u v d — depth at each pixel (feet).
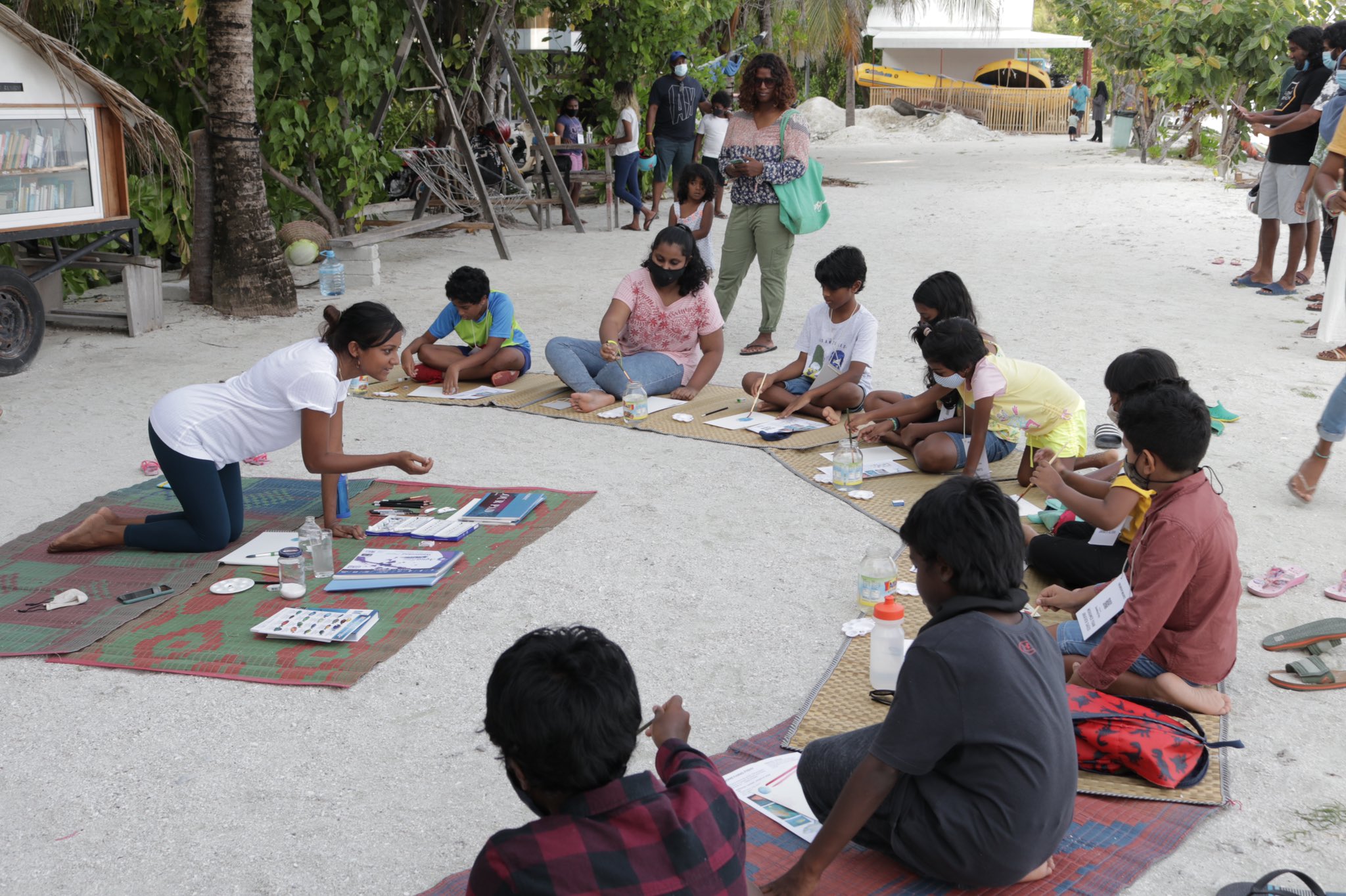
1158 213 49.14
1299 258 32.19
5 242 26.02
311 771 11.15
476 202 43.57
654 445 20.86
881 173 72.18
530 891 6.51
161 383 25.12
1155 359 14.17
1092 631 11.96
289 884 9.52
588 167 58.59
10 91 25.67
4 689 12.59
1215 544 11.06
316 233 40.68
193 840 10.09
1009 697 8.21
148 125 29.30
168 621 14.07
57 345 28.55
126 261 29.30
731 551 16.24
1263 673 12.81
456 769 11.18
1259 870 9.46
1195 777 10.62
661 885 6.59
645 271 23.34
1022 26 122.52
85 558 15.92
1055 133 119.65
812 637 13.74
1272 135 31.19
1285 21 51.26
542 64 58.44
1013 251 40.63
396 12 40.65
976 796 8.52
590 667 6.72
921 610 14.24
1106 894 9.09
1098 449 19.90
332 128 38.52
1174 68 55.01
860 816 8.52
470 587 15.08
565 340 23.54
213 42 30.53
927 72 131.34
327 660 13.14
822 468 19.42
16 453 20.61
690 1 58.59
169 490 18.51
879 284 34.88
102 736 11.71
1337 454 19.83
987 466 18.57
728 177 27.40
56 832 10.21
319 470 15.96
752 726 11.85
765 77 26.35
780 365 26.63
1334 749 11.28
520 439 21.27
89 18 33.32
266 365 15.72
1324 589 14.70
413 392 24.17
